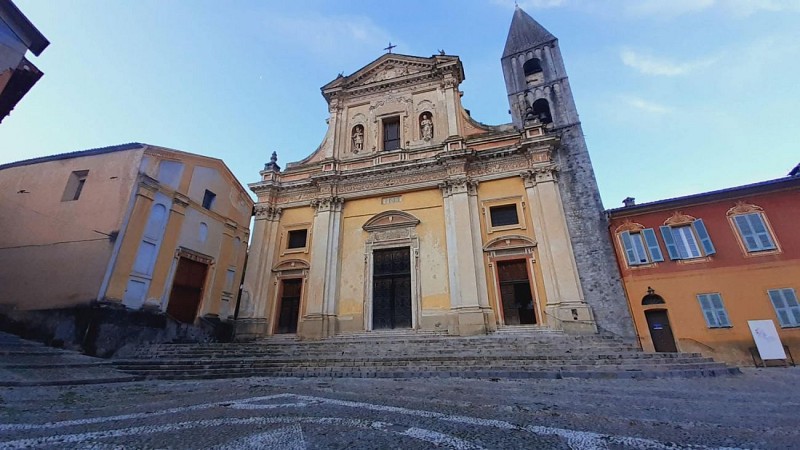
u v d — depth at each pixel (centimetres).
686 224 1346
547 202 1505
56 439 334
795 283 1169
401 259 1662
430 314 1488
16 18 997
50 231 1311
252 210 2011
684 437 328
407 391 617
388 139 1998
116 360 1055
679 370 813
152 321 1299
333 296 1622
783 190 1267
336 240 1734
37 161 1501
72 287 1184
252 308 1691
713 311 1227
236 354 1148
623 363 877
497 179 1642
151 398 584
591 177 1533
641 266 1352
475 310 1397
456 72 1977
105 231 1249
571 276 1365
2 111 1084
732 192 1307
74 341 1105
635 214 1422
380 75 2144
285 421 400
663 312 1293
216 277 1647
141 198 1330
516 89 1931
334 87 2161
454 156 1670
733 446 300
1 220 1395
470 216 1582
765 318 1169
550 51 1958
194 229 1563
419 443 315
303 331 1559
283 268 1772
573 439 324
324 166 1936
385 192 1773
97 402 550
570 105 1747
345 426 376
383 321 1567
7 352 902
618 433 344
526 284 1456
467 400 527
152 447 307
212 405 508
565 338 1166
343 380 794
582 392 598
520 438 328
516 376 797
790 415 418
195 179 1597
